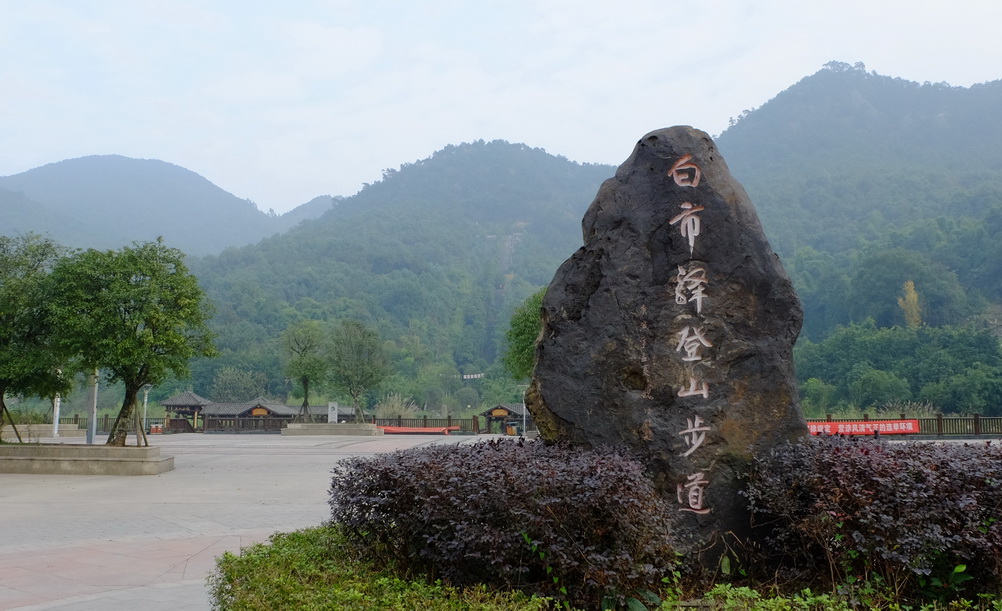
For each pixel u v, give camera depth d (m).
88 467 18.81
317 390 53.28
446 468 5.52
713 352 6.48
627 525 5.09
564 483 5.13
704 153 6.84
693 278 6.57
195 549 9.34
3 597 7.03
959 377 47.56
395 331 92.81
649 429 6.37
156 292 18.50
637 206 6.81
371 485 5.86
